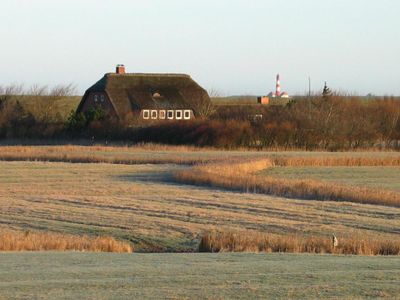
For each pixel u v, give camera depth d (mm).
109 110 152000
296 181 69062
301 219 49156
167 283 22250
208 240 38500
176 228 45406
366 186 71938
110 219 49062
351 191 62094
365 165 96562
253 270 25062
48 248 35781
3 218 49531
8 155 101250
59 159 99125
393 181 78562
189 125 124375
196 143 122125
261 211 52875
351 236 41969
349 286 21766
